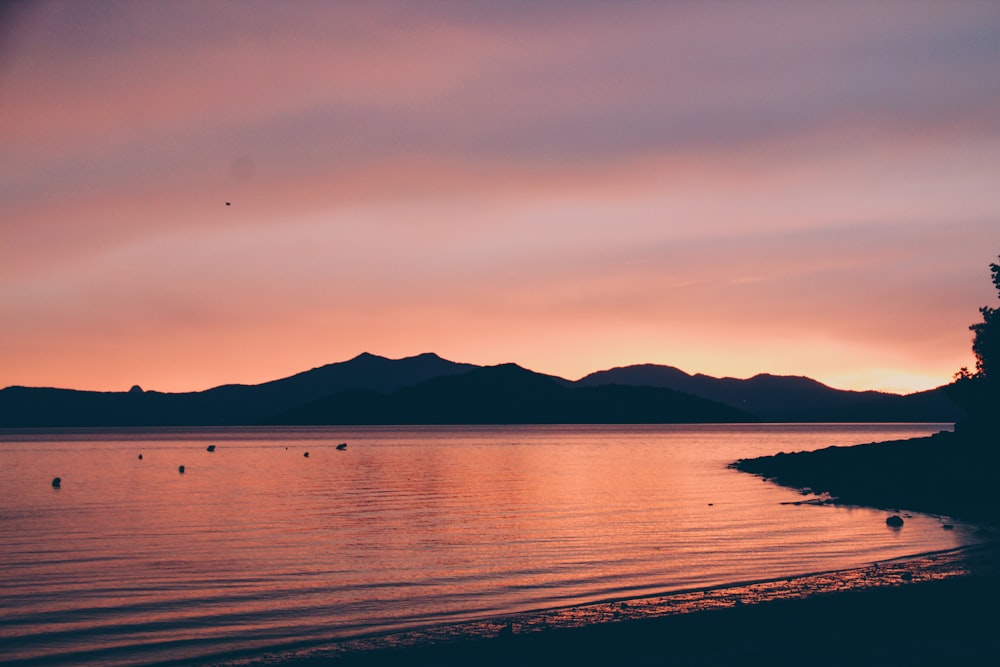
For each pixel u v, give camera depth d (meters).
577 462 96.44
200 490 60.22
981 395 55.78
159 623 19.62
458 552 29.62
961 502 43.72
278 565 27.27
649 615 19.00
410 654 16.20
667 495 51.84
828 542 30.09
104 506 48.53
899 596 19.41
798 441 173.50
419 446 152.25
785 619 17.70
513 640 16.97
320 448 145.00
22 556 29.31
